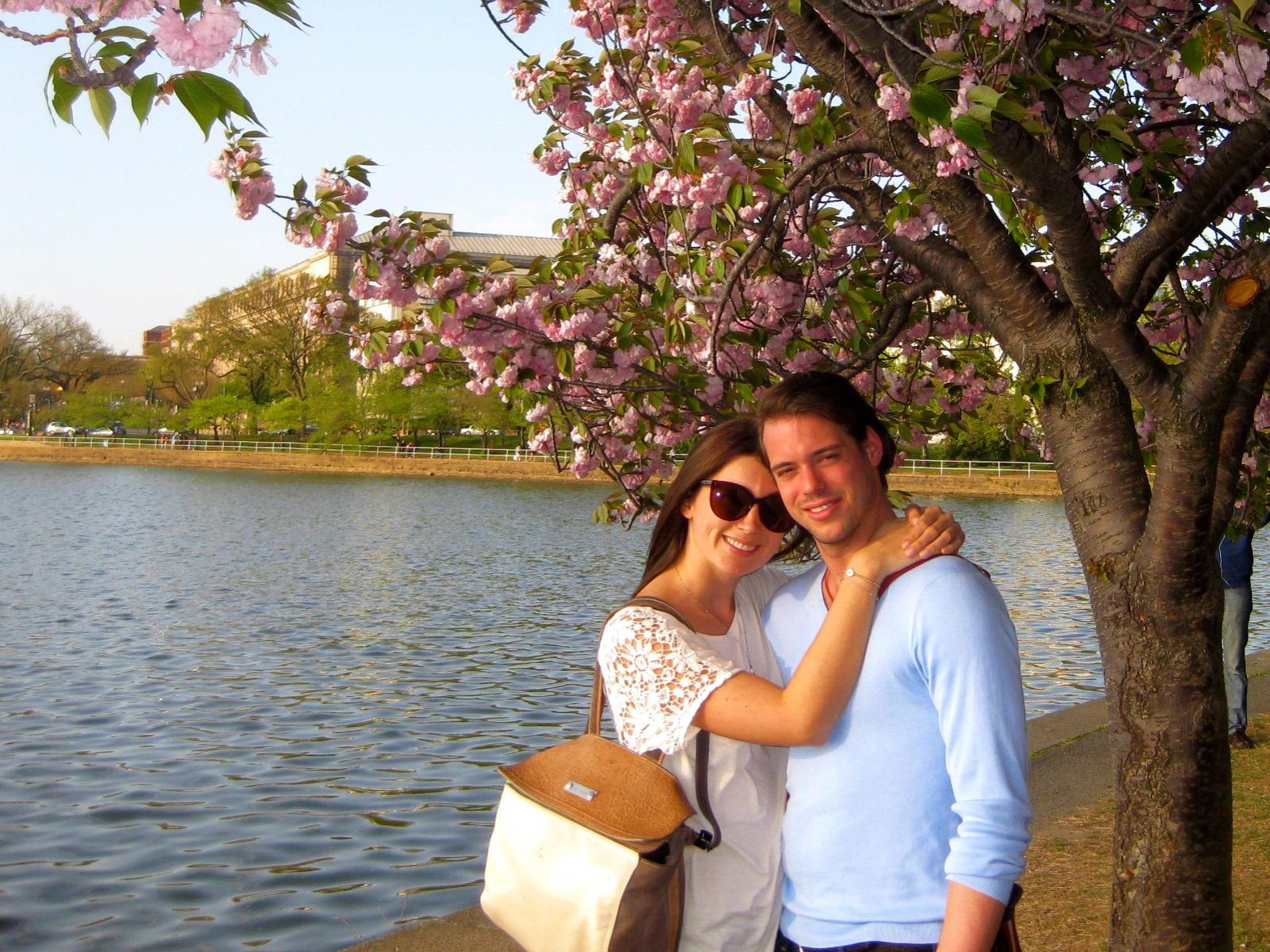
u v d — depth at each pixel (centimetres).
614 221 575
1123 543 345
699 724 234
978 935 206
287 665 1783
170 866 884
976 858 208
